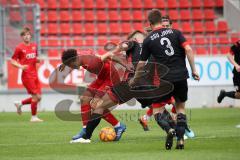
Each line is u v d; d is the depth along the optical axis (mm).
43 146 25578
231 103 53469
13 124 37844
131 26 67438
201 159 20469
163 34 23469
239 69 32750
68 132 32375
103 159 21094
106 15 68125
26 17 56781
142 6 69812
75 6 68000
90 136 26812
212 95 52906
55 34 65250
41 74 50688
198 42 64625
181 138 23281
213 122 37812
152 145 25156
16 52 40188
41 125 36938
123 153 22656
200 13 70375
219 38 64375
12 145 26188
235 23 68812
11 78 50594
